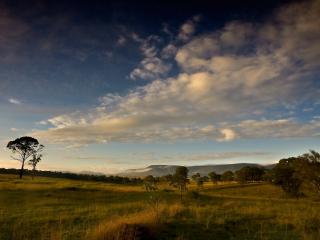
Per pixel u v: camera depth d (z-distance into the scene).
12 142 100.69
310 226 19.48
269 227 19.38
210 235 17.33
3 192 45.38
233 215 22.97
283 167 70.06
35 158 104.00
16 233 17.78
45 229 18.67
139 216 18.84
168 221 19.44
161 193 53.31
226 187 104.81
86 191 53.66
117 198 44.62
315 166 49.22
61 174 156.12
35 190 50.09
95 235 14.56
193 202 38.72
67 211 26.52
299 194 65.75
